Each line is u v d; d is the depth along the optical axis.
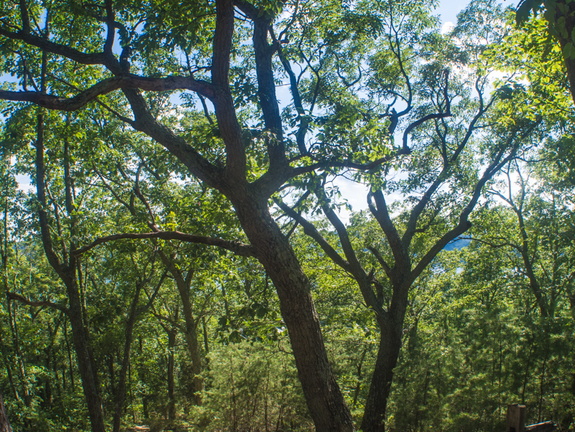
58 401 23.20
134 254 15.29
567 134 13.28
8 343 19.53
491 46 11.56
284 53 12.08
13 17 11.84
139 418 31.19
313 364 7.08
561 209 17.53
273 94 8.80
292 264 7.18
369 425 11.17
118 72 7.70
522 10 3.29
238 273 11.30
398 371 9.10
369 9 12.48
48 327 26.53
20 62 12.04
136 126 7.53
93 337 17.03
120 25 7.99
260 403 11.41
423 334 9.71
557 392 7.75
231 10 7.12
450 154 14.90
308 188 7.50
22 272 21.14
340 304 17.17
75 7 8.09
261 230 7.09
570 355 7.75
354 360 14.97
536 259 21.11
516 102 12.10
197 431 11.57
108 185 18.00
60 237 13.11
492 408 7.59
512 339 8.10
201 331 32.75
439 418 7.86
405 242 12.89
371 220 19.50
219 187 7.27
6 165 16.00
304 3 10.69
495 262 22.94
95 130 14.14
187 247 10.00
